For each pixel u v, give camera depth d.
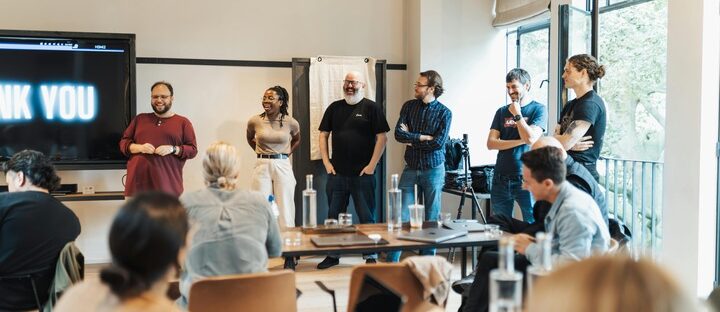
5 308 3.19
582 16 5.07
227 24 6.15
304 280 5.34
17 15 5.66
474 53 6.52
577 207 2.93
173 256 1.57
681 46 4.11
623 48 5.03
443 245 3.31
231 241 2.74
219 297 2.52
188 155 5.23
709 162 4.02
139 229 1.52
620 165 5.10
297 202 6.18
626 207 5.06
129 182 5.15
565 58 4.91
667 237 4.24
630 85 4.96
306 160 6.18
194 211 2.77
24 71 5.38
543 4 5.71
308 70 6.15
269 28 6.25
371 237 3.38
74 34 5.43
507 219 3.81
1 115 5.34
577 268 0.74
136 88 5.78
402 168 6.62
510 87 4.86
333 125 5.67
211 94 6.14
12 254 3.14
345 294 4.92
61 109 5.46
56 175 3.45
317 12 6.37
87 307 1.58
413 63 6.47
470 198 6.23
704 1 3.96
